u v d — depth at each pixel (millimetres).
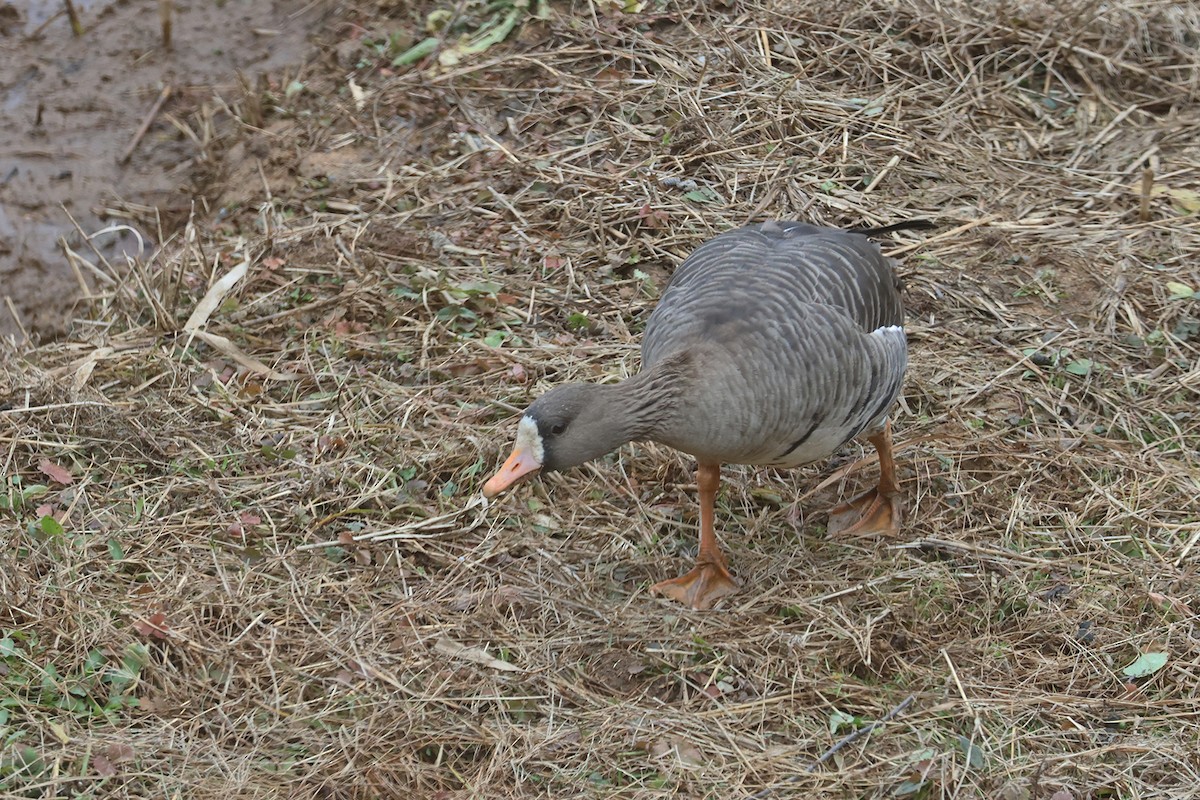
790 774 8516
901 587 9953
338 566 10203
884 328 9836
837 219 13414
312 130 14922
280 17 16844
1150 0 15859
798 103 14602
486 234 13398
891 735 8766
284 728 8844
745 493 10875
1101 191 13867
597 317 12469
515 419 11422
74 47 16500
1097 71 15258
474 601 9883
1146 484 10789
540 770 8609
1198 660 9312
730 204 13500
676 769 8539
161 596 9758
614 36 15484
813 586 10000
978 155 14312
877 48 15344
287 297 12875
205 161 14977
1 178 14797
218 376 12078
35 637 9359
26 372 11953
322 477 10859
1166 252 13180
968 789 8422
